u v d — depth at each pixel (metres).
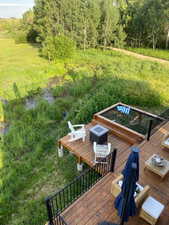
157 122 8.27
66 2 24.42
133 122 8.65
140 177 5.66
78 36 25.75
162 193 5.19
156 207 4.41
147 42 28.33
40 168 7.49
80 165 6.91
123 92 11.55
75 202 4.97
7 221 5.71
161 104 11.28
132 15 28.38
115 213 4.70
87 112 9.88
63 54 20.47
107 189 5.32
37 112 10.84
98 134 6.89
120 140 7.53
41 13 27.31
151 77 15.63
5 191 6.48
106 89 12.16
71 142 7.36
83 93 13.45
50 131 9.78
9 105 11.86
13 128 9.45
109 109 8.97
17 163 7.68
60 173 7.10
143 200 4.76
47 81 16.36
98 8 24.83
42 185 6.71
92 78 15.94
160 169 5.53
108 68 17.64
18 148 8.45
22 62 20.78
